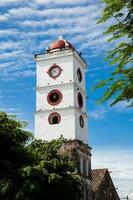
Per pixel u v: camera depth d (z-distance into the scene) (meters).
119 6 11.58
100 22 11.91
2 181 26.52
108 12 11.70
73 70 62.06
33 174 27.06
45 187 28.48
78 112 61.62
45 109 61.56
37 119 61.50
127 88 11.39
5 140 27.12
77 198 30.77
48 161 30.78
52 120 60.81
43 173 27.83
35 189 26.41
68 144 57.72
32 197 26.73
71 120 59.66
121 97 11.48
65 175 30.75
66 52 62.84
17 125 28.22
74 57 63.00
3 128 27.17
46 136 60.12
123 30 11.60
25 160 28.66
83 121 63.12
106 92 11.64
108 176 68.44
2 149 27.28
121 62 11.67
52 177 27.83
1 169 26.72
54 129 60.09
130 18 11.54
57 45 64.25
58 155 35.09
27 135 28.86
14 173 26.77
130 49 11.36
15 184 26.55
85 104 65.50
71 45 63.59
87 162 61.47
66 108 60.38
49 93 62.12
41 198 28.72
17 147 28.03
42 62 64.06
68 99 60.84
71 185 30.34
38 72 63.84
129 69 11.63
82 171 58.88
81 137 61.28
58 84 61.97
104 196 65.00
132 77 11.48
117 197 69.81
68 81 61.62
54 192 29.11
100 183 64.12
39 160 32.22
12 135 27.50
